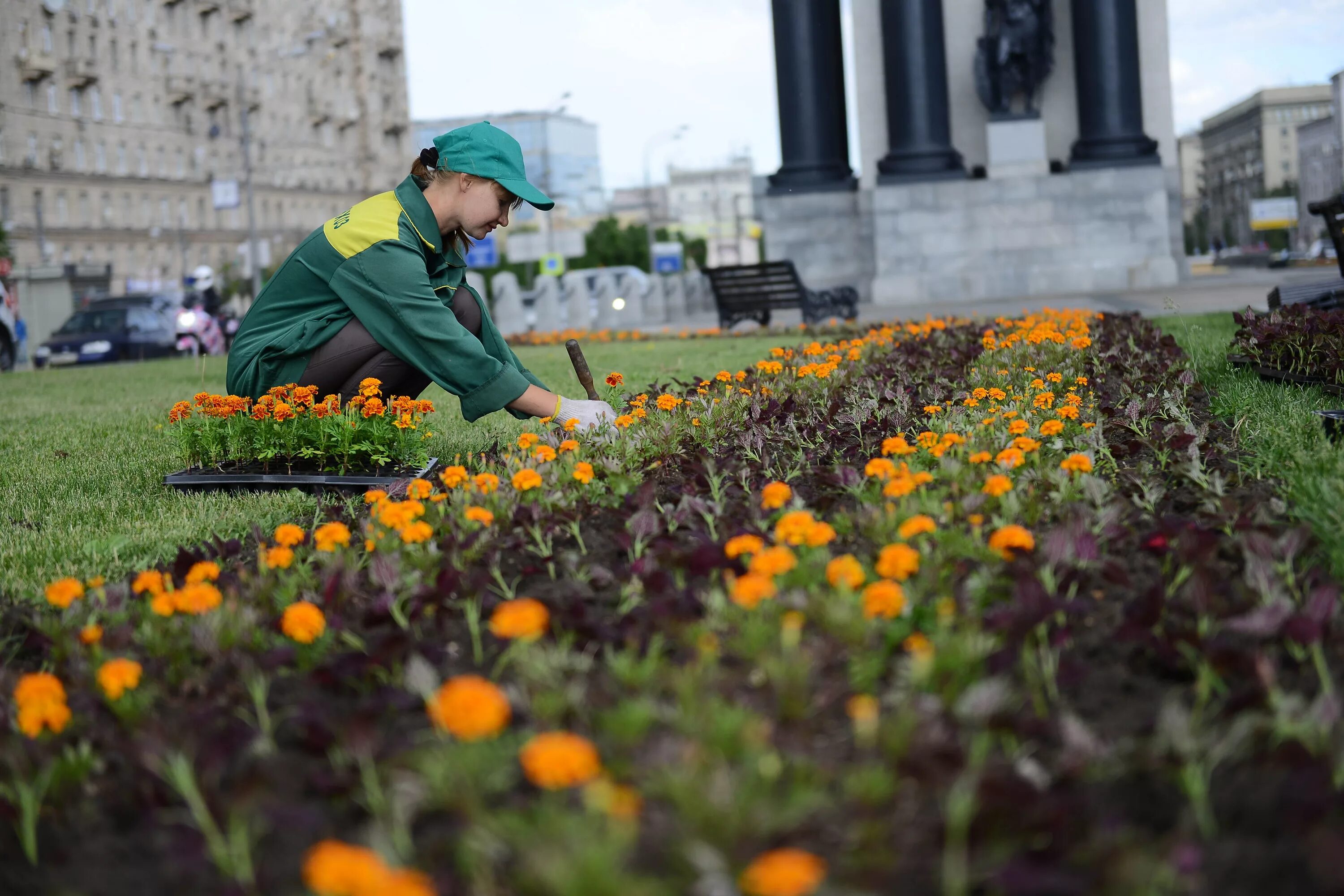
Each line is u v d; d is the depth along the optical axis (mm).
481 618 2658
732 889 1478
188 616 2564
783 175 24297
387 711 2123
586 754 1479
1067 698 2107
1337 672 2104
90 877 1701
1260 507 3105
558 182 124125
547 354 14625
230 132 81875
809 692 1976
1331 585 2477
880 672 2082
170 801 1858
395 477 4762
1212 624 2252
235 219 82625
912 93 23109
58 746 2057
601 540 3314
